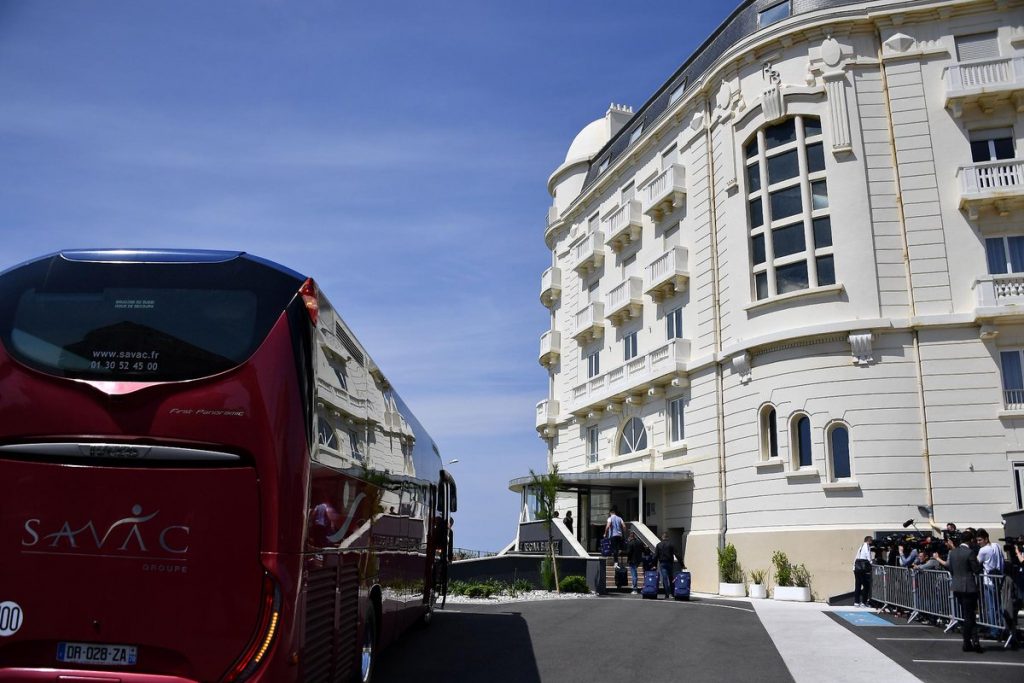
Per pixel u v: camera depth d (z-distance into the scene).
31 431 5.85
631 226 32.41
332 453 6.95
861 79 23.89
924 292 22.22
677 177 29.30
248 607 5.70
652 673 9.94
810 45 24.55
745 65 26.11
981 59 22.89
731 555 23.95
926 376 21.64
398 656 11.16
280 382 6.01
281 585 5.74
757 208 25.28
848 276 22.73
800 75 24.56
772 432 23.84
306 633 6.07
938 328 21.83
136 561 5.73
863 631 13.88
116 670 5.66
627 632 13.55
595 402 33.31
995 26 23.27
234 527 5.77
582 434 35.81
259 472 5.84
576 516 33.84
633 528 26.64
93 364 5.97
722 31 29.47
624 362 31.44
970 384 21.31
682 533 27.22
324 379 6.69
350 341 7.87
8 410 5.88
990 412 21.05
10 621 5.70
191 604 5.69
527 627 14.23
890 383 21.78
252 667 5.62
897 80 23.66
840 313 22.62
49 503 5.79
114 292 6.21
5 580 5.73
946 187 22.70
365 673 8.63
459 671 10.06
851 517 21.45
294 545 5.88
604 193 36.53
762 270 24.72
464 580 23.56
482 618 15.72
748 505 23.92
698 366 26.89
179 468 5.83
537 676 9.73
